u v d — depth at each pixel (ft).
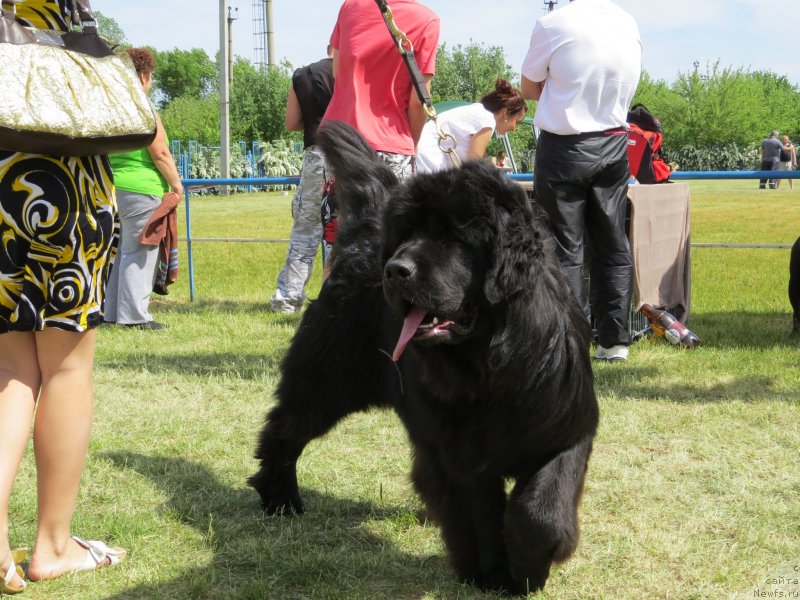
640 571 9.98
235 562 10.36
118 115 8.75
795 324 22.80
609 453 13.96
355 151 11.85
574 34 17.93
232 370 19.61
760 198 54.60
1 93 8.07
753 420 15.46
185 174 154.20
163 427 15.44
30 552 10.29
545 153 18.65
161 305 29.19
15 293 8.77
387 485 12.94
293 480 12.12
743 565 10.03
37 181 8.59
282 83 182.39
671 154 189.06
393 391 10.66
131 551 10.59
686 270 24.08
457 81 148.97
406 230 9.00
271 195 87.51
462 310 8.77
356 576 10.05
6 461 8.77
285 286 26.73
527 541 8.83
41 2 9.14
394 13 16.65
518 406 8.84
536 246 8.43
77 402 9.41
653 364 19.81
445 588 9.79
